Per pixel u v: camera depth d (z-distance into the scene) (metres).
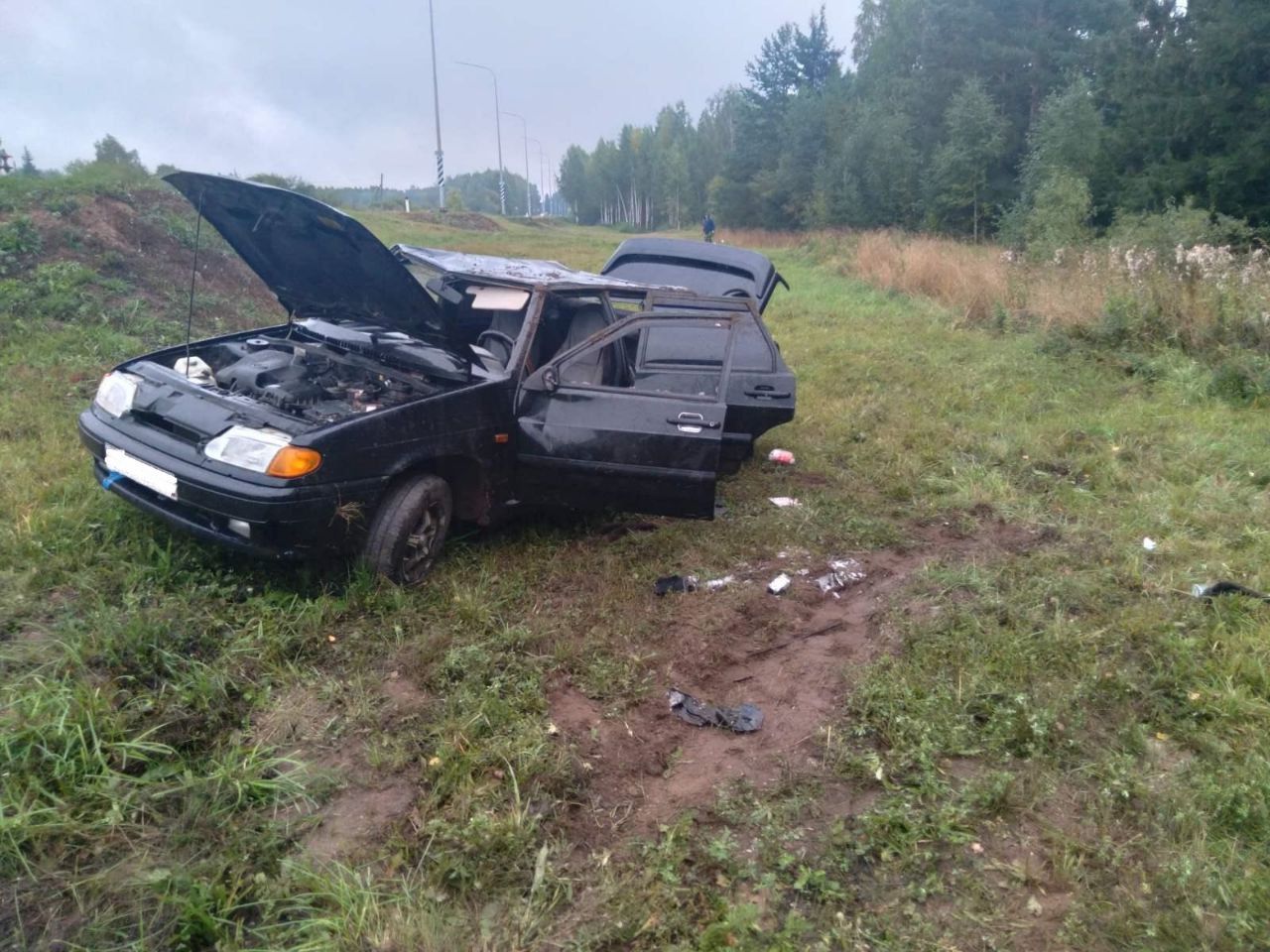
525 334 4.75
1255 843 3.04
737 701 3.83
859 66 42.94
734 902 2.70
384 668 3.76
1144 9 20.66
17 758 2.87
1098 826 3.09
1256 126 18.03
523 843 2.83
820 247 27.30
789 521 5.69
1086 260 13.07
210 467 3.82
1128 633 4.34
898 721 3.55
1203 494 6.12
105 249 9.54
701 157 66.75
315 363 4.75
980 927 2.67
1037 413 8.33
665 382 5.14
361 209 31.06
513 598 4.45
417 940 2.44
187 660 3.54
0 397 6.44
